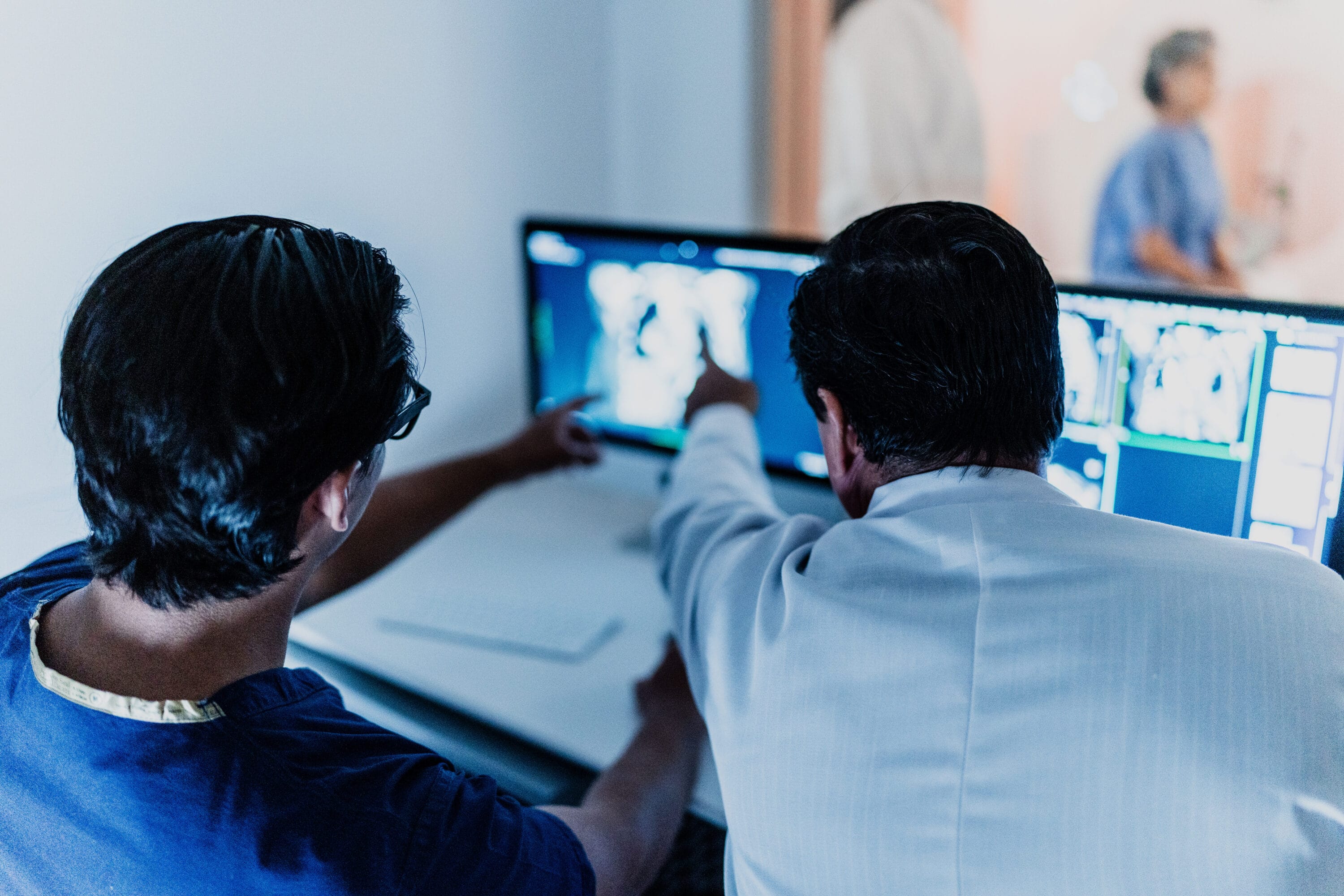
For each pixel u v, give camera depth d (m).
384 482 1.11
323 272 0.55
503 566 1.44
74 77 1.16
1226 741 0.53
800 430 1.30
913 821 0.58
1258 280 1.40
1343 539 0.90
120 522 0.54
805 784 0.62
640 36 1.79
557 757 1.11
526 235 1.44
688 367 1.37
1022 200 1.54
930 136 1.58
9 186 1.14
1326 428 0.89
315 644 1.25
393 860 0.56
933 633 0.60
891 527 0.66
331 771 0.58
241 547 0.54
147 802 0.54
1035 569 0.59
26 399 1.21
